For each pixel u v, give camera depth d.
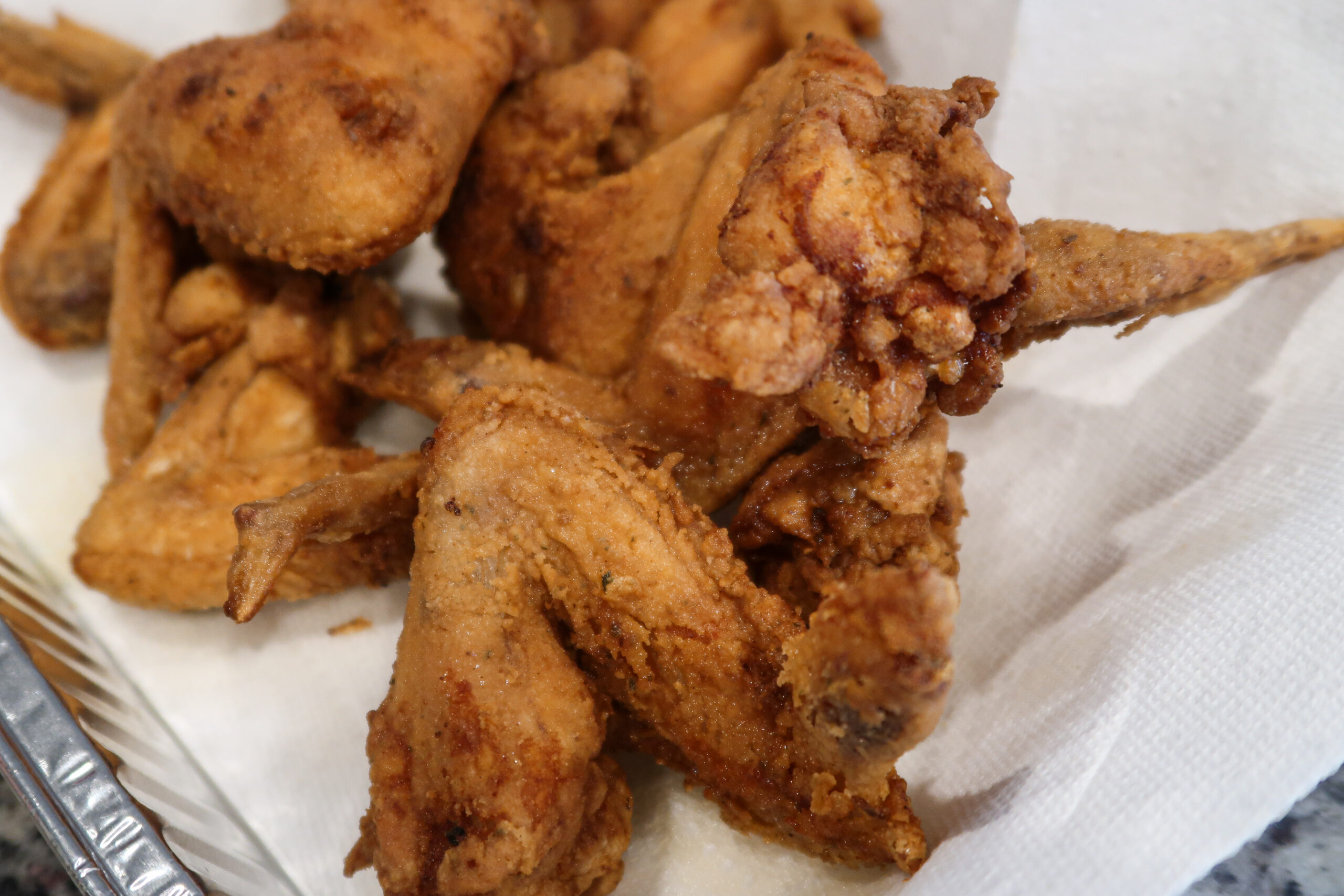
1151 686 0.21
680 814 0.24
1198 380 0.26
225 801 0.25
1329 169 0.25
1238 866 0.23
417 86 0.25
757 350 0.19
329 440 0.28
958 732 0.23
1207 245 0.23
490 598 0.21
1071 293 0.22
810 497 0.23
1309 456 0.23
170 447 0.27
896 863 0.21
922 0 0.29
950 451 0.25
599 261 0.25
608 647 0.22
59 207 0.30
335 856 0.25
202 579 0.26
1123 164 0.27
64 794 0.22
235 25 0.33
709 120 0.27
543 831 0.20
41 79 0.31
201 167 0.25
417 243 0.31
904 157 0.20
